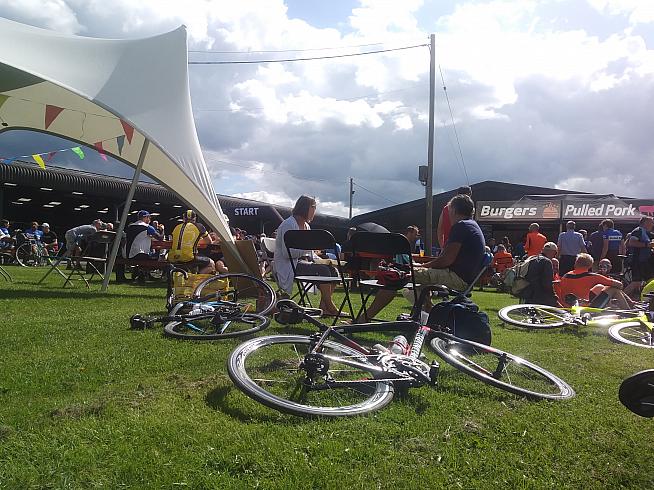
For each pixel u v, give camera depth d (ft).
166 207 98.89
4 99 33.55
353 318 17.46
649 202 58.70
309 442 7.68
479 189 100.37
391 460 7.31
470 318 14.20
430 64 74.18
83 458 6.84
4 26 26.89
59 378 10.41
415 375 10.02
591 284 24.17
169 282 20.35
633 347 17.17
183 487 6.31
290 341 11.07
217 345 13.88
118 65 27.91
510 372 12.19
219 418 8.50
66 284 31.99
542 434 8.55
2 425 7.77
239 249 27.71
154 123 26.76
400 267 17.13
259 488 6.38
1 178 67.92
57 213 109.70
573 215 60.75
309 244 16.80
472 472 7.13
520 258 61.00
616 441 8.41
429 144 73.46
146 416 8.44
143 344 13.67
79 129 35.65
